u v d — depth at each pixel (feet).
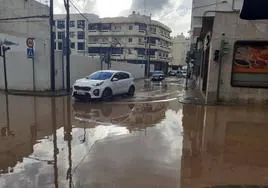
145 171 15.83
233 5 90.07
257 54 39.73
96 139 22.53
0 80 58.49
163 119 30.91
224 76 40.93
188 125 28.02
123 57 199.31
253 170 16.43
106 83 44.19
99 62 83.25
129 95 52.65
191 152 19.48
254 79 40.29
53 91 52.16
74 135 23.71
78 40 201.05
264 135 24.44
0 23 98.84
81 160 17.51
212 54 40.68
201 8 97.55
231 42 39.91
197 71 85.66
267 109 37.47
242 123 28.99
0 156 18.25
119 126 27.27
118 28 200.34
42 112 34.22
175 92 62.28
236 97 41.06
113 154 18.75
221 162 17.63
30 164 16.78
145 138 22.94
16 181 14.28
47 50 56.24
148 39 201.05
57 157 18.07
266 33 39.06
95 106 39.58
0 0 98.63
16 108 36.73
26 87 56.59
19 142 21.50
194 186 14.07
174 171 15.94
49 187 13.57
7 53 56.75
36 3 116.88
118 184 14.05
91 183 14.11
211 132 25.26
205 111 35.86
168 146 20.81
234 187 14.08
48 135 23.66
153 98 50.14
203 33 57.77
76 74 68.95
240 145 21.40
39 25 119.44
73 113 33.91
